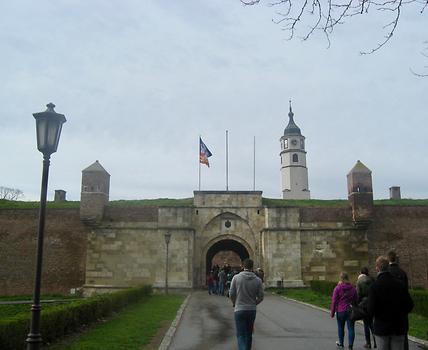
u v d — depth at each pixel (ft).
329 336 48.34
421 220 116.88
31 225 116.16
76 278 113.91
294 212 117.50
